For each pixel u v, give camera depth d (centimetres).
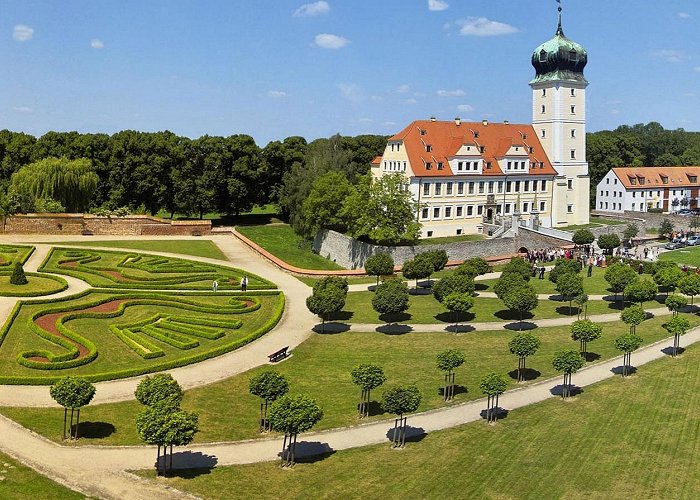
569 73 18000
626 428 6419
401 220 13862
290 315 10175
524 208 17712
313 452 5912
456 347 8881
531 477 5481
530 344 7594
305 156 18738
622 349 7819
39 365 7488
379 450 5947
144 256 13350
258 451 5903
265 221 19625
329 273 12619
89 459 5559
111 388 7181
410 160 15825
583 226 17988
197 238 15862
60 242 14525
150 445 5906
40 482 4997
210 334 8881
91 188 16912
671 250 16225
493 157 17238
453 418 6656
